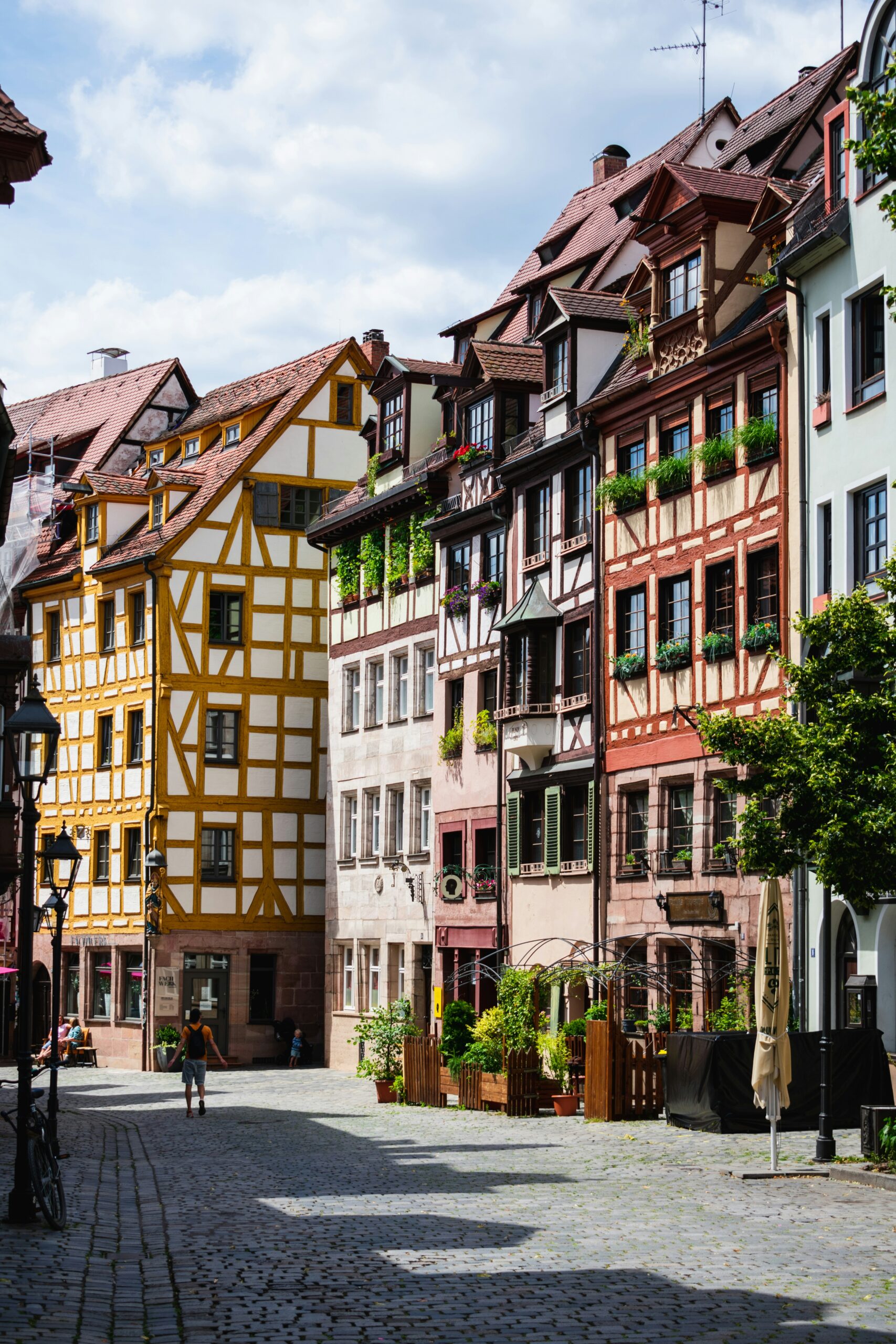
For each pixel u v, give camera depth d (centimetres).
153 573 4834
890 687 1902
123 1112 3136
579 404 3466
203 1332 1027
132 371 5950
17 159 1672
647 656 3167
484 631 3853
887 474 2498
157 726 4797
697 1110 2323
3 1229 1409
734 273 3036
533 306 4188
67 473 5697
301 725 4938
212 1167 2064
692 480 3059
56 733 1505
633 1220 1498
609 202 4119
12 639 2711
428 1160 2084
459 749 3934
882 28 2581
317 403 5041
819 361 2708
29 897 1484
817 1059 2300
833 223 2627
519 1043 2844
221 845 4828
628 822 3231
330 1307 1106
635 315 3450
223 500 4912
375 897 4369
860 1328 1028
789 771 1867
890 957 2439
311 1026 4856
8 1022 5275
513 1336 1013
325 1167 2047
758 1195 1648
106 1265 1270
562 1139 2309
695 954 2725
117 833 4934
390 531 4372
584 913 3338
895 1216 1492
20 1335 982
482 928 3775
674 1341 998
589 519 3419
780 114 3419
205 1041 2959
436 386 4284
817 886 2608
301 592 4972
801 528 2717
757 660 2836
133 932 4809
